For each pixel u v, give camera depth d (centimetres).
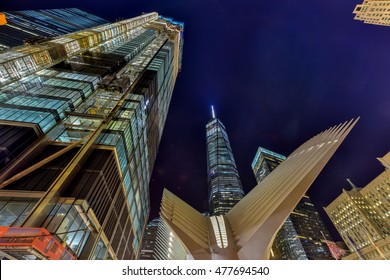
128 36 8506
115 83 4128
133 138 4081
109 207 2966
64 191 2328
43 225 1956
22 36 5519
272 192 3438
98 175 2652
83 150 2823
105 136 3303
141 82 5328
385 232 9606
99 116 3500
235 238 3444
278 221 2653
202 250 3250
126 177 3778
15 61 3122
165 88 7994
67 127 3189
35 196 2152
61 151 2709
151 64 6700
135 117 4125
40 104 3084
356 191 11919
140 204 5059
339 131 3509
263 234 2692
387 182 9900
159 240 6319
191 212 4919
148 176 5834
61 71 4112
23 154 2469
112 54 6034
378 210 10419
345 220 11694
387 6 9838
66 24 8488
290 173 3541
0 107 2723
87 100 3803
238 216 4319
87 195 2355
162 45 9044
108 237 2970
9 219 1970
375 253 9562
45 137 2802
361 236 10519
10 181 2161
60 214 2139
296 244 18625
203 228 4416
